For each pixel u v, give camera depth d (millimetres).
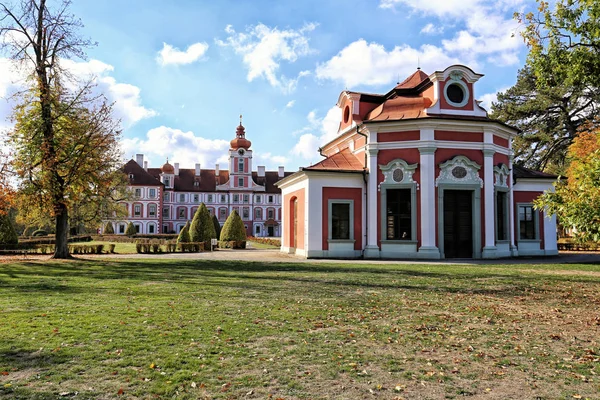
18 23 21141
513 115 41625
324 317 8898
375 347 6914
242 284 13359
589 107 39125
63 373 5488
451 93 25000
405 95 26953
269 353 6477
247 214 95062
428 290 12539
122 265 19344
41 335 7082
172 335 7230
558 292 12375
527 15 17312
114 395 4883
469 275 16016
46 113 20953
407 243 23844
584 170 10055
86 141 21516
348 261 22422
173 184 92750
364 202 25188
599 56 16094
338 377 5578
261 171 100438
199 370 5688
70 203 22531
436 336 7637
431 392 5172
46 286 12555
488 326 8422
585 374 5855
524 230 27797
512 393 5191
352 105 28375
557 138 40812
